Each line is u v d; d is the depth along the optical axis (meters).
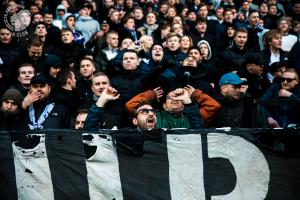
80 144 5.81
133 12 16.14
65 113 8.08
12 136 5.79
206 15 16.66
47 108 7.96
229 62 11.92
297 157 5.88
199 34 14.82
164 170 5.84
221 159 5.88
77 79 9.87
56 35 12.29
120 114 8.18
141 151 5.84
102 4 17.89
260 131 5.91
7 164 5.77
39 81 7.85
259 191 5.88
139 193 5.80
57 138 5.81
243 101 8.00
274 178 5.88
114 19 15.24
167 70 9.28
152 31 15.22
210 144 5.89
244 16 18.14
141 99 7.68
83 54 12.27
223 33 15.05
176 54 11.30
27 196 5.78
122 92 9.09
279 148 5.89
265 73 11.01
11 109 7.41
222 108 8.00
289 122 8.09
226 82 8.05
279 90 8.84
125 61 9.30
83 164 5.79
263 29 15.05
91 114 6.52
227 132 5.89
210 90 9.23
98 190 5.79
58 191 5.78
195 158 5.87
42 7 17.28
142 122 6.75
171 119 7.05
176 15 16.41
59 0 17.78
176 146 5.86
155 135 5.86
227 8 17.23
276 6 18.53
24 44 11.56
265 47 12.56
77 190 5.77
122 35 14.46
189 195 5.85
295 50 11.82
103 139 5.82
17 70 10.05
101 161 5.81
